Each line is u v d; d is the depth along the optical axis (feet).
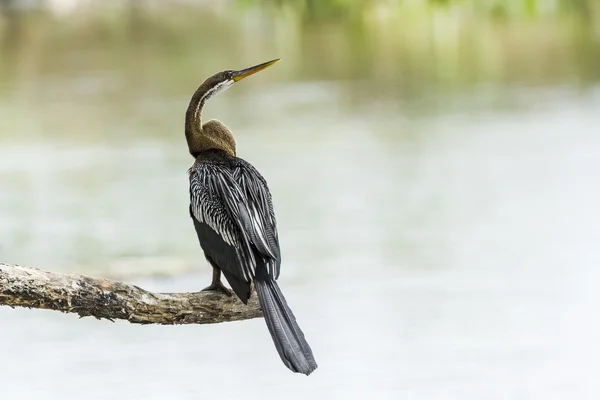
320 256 44.96
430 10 129.70
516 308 39.37
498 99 80.94
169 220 51.24
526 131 69.10
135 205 54.03
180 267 44.09
